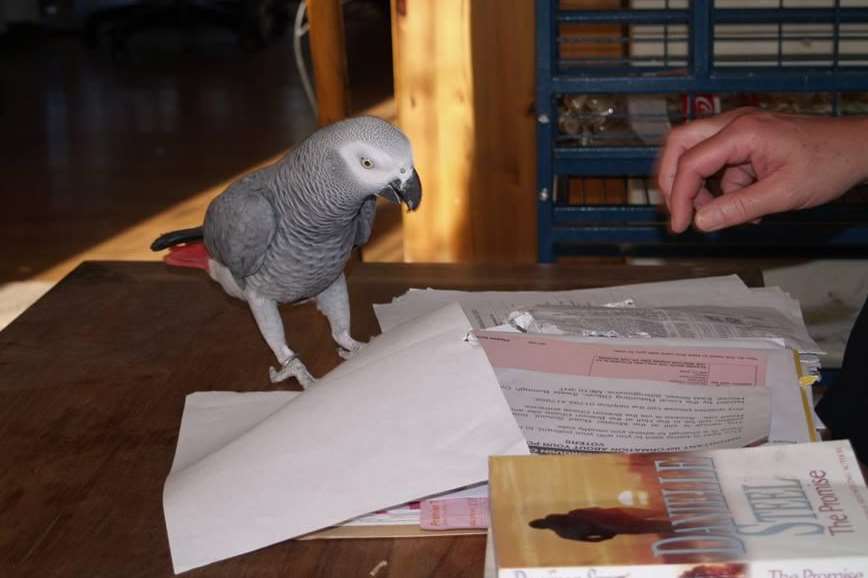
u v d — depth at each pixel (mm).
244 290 955
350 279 1083
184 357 934
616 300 978
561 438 710
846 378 869
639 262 1632
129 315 1018
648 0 1647
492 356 799
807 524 553
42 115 4004
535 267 1104
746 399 733
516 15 1629
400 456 679
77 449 792
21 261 2744
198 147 3568
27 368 917
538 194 1408
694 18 1303
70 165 3445
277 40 5090
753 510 566
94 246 2818
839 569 523
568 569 526
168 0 4988
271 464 695
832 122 811
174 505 689
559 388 758
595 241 1431
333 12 1502
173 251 1088
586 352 800
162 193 3174
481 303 982
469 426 688
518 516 568
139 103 4129
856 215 1401
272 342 918
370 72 4445
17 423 830
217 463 709
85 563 665
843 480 589
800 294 1642
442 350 738
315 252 912
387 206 3064
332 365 934
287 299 945
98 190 3215
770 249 1603
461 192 1757
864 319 872
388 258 2723
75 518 710
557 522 561
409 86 1705
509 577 527
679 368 778
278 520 665
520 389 758
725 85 1324
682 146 878
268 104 4031
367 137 891
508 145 1712
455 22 1649
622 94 1429
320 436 703
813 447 613
